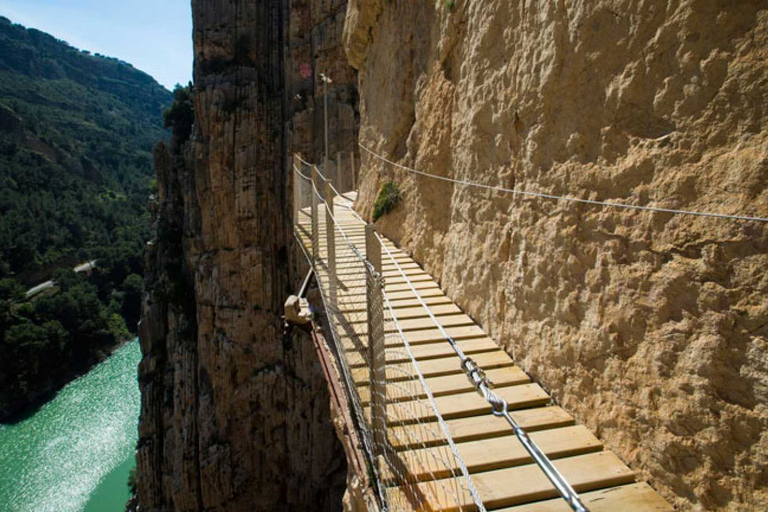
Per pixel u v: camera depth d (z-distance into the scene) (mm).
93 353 68188
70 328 67062
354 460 5824
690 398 3709
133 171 158500
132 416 52469
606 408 4617
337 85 32344
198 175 34500
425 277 9523
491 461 4465
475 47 7695
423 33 10633
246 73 34844
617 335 4484
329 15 32312
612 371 4543
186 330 36781
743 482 3326
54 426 50938
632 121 4359
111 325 74750
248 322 32844
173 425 35062
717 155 3549
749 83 3307
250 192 33188
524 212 6082
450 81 9188
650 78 4141
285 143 34250
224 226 33344
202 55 35969
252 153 33406
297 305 9977
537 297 5762
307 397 31250
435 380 5836
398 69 12055
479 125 7480
